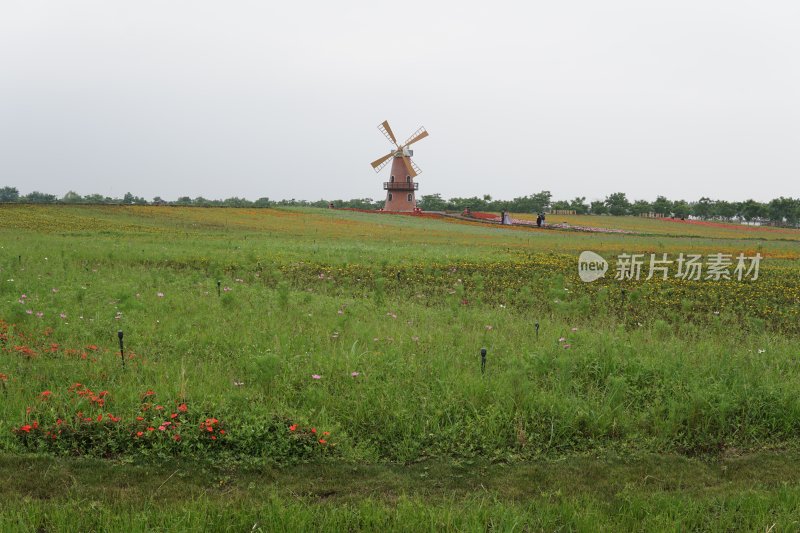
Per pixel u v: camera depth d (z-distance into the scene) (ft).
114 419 22.43
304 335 36.37
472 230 203.92
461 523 17.67
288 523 17.13
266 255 88.74
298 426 23.02
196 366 30.12
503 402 25.96
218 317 40.83
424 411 25.04
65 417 22.62
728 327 46.11
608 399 26.91
